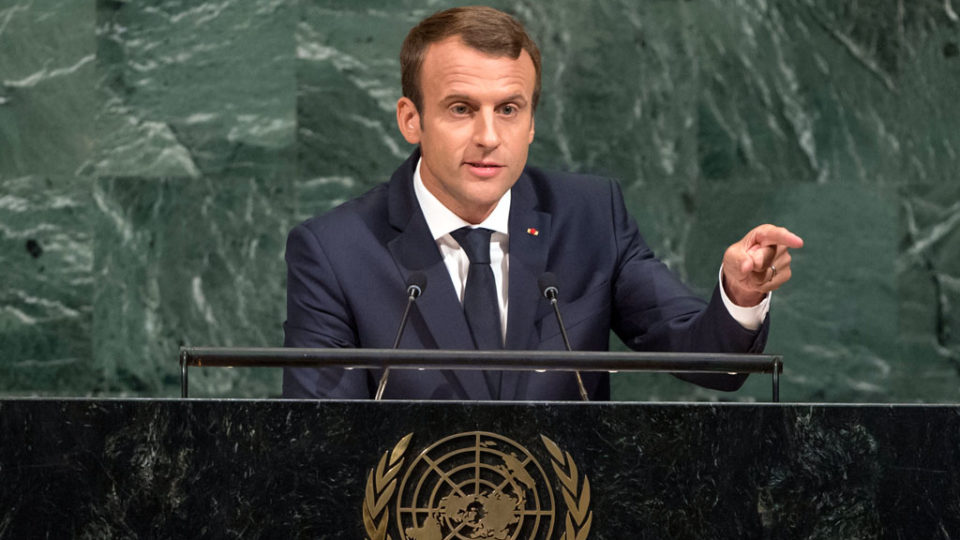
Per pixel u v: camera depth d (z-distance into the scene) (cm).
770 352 1739
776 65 1755
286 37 1712
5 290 1688
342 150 1714
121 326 1691
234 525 560
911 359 1741
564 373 841
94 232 1698
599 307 884
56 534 561
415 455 564
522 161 830
